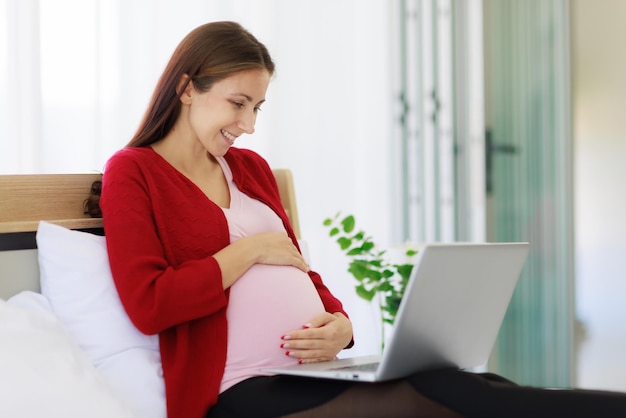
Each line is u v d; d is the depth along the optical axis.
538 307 3.49
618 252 3.41
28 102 2.60
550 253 3.49
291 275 1.63
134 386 1.44
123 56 2.78
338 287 3.26
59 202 1.60
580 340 3.48
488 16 3.45
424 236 3.39
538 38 3.47
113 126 2.77
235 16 3.01
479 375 1.32
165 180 1.57
